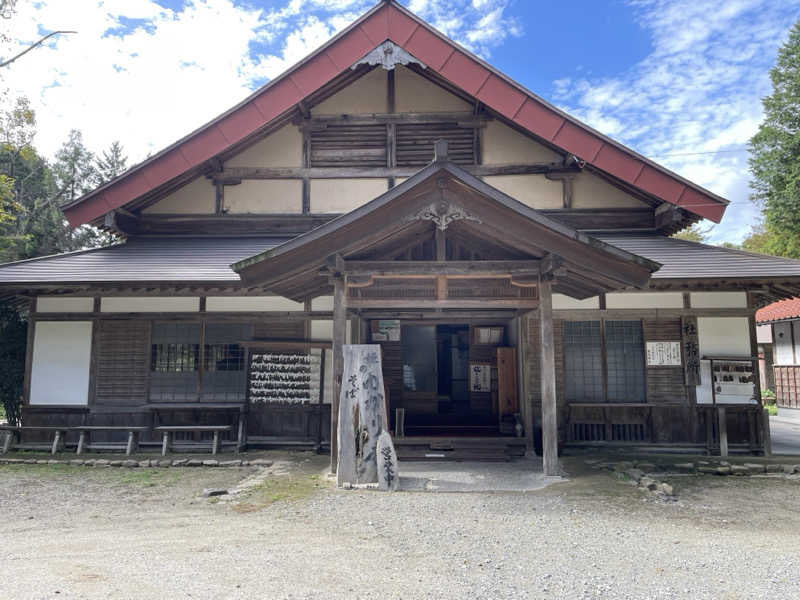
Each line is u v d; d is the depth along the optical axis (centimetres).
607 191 1006
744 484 700
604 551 420
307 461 834
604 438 923
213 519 518
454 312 956
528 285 687
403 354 1162
